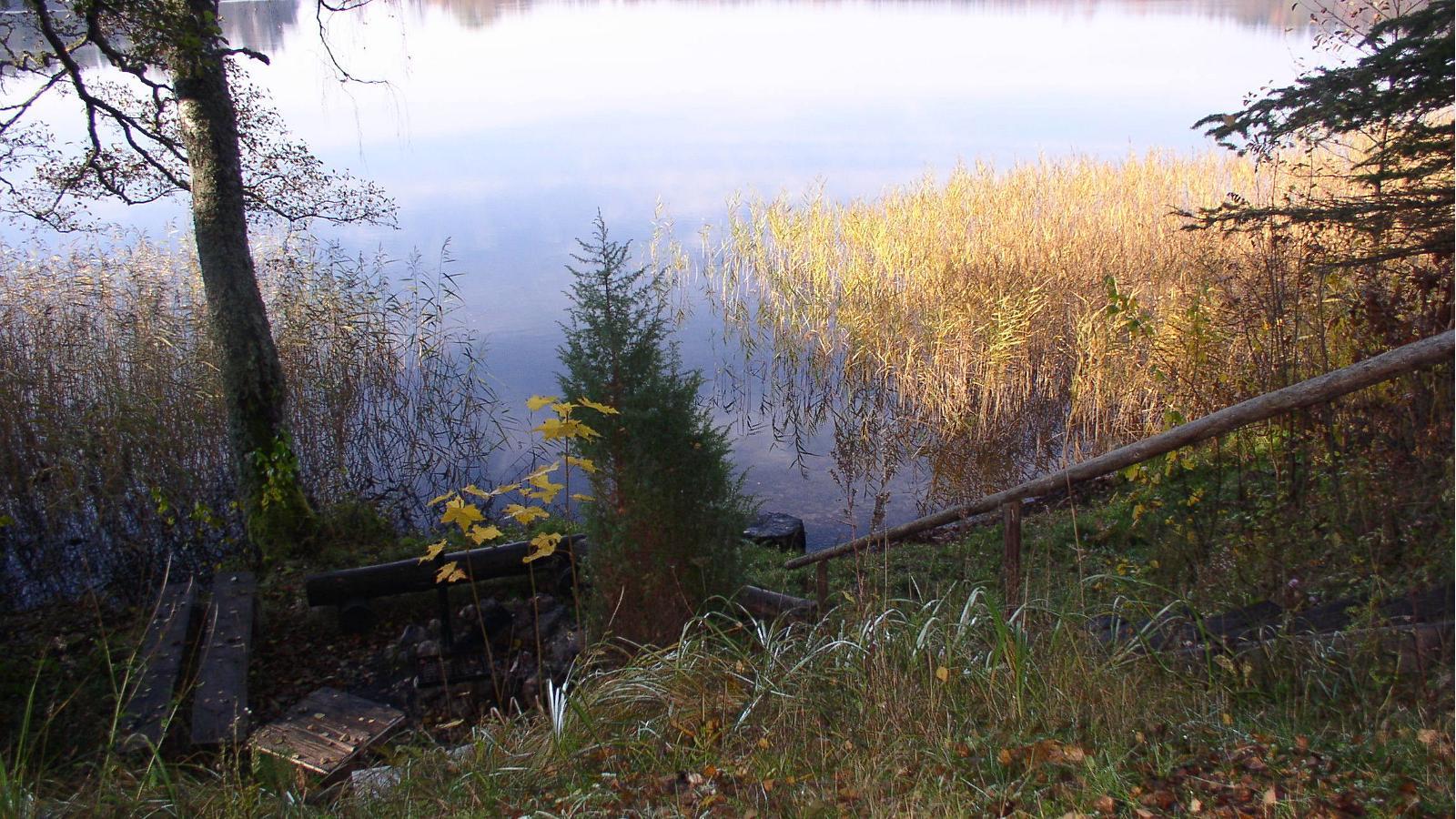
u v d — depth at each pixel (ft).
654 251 63.87
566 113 140.56
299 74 143.95
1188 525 16.20
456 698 20.43
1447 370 13.75
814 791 10.71
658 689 13.52
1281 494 15.72
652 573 18.15
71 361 34.68
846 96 148.87
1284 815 9.23
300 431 36.45
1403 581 12.93
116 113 30.01
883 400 40.98
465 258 68.08
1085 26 232.94
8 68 29.71
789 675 12.91
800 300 52.29
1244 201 21.85
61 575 30.09
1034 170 62.39
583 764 12.14
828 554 21.90
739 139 113.60
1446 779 9.33
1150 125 110.11
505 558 24.63
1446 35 17.40
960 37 225.15
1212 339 25.62
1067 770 10.48
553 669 20.66
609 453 18.15
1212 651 12.69
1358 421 15.40
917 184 66.54
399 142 114.52
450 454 39.52
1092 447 36.78
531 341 51.80
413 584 24.88
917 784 10.52
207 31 28.58
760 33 247.29
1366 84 18.79
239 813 11.96
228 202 30.42
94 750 18.21
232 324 30.48
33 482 30.42
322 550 31.48
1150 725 11.05
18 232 50.49
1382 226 18.84
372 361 39.52
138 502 31.68
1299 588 13.52
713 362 47.70
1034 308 41.24
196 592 26.12
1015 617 13.09
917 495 34.68
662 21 279.08
